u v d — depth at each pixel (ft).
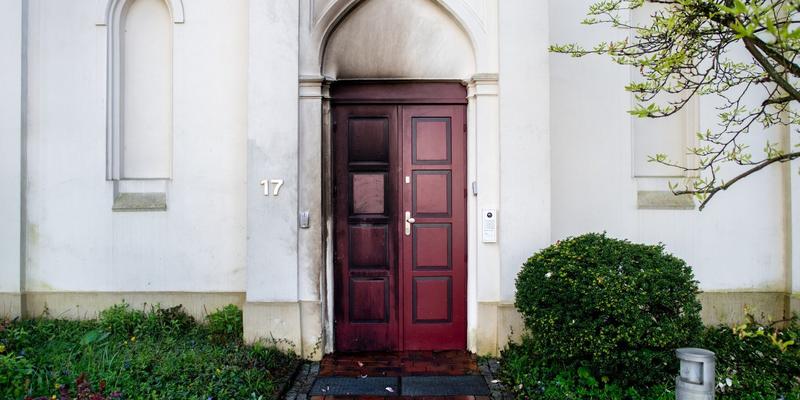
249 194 17.56
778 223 19.53
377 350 18.57
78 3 19.04
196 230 18.95
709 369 11.01
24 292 18.80
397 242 18.66
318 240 17.75
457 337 18.61
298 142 17.63
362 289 18.62
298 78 17.62
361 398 14.85
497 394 14.74
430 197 18.70
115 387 13.34
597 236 15.28
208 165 19.01
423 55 18.37
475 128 18.06
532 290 14.34
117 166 19.22
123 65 19.45
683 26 10.70
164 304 18.90
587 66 19.27
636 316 12.76
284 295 17.51
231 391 13.93
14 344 15.89
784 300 19.35
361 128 18.71
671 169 19.83
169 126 19.40
